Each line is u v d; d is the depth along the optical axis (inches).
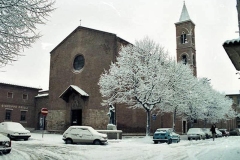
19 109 1700.3
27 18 342.3
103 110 1316.4
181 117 1761.8
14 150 625.3
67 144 837.2
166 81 1165.7
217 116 2032.5
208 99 1755.7
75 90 1339.8
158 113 1497.3
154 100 1124.5
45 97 1739.7
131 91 1133.7
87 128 864.3
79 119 1366.9
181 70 1267.2
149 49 1222.3
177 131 1867.6
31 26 352.5
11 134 915.4
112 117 1290.6
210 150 685.3
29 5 336.5
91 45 1411.2
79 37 1453.0
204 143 1053.8
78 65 1449.3
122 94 1223.5
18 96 1707.7
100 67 1366.9
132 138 1222.3
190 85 1349.7
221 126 2918.3
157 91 1117.1
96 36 1411.2
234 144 995.3
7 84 1643.7
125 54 1231.5
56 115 1471.5
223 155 547.5
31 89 1788.9
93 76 1364.4
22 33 350.9
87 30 1439.5
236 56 403.5
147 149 717.9
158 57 1211.9
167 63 1240.2
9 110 1649.9
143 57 1227.2
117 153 608.7
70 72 1460.4
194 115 1637.6
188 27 2268.7
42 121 1768.0
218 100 1995.6
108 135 1077.1
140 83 1137.4
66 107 1409.9
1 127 967.0
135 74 1160.2
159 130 1051.9
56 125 1456.7
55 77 1536.7
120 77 1214.3
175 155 577.0
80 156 548.1
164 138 981.8
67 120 1390.3
